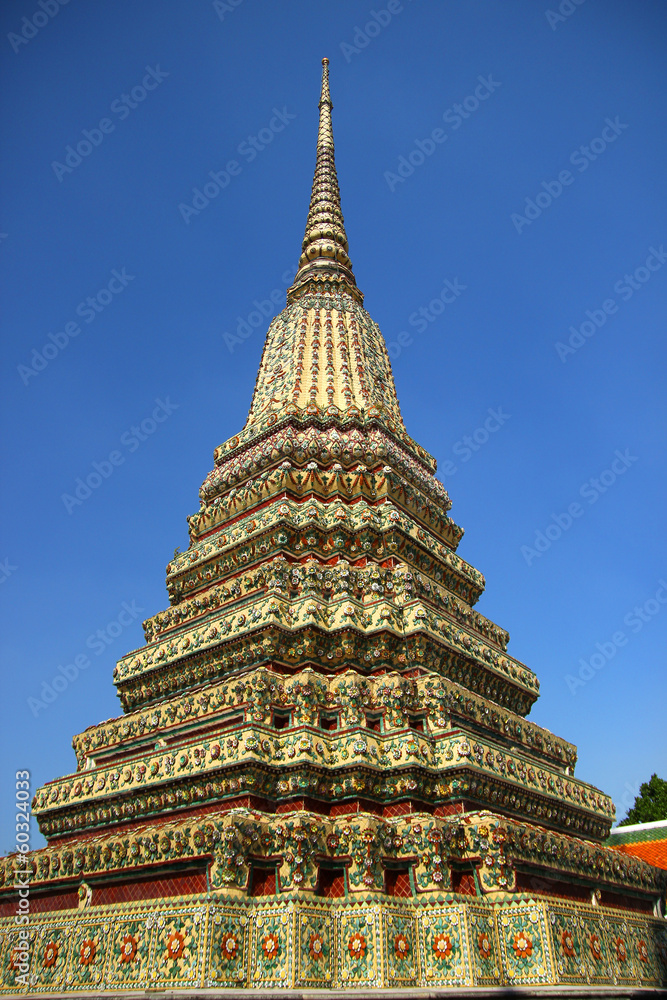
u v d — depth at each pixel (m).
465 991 13.52
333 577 22.25
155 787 18.39
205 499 29.30
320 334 31.98
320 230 39.12
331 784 17.36
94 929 15.75
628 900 21.70
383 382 32.62
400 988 13.92
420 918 15.16
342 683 18.86
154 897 15.91
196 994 12.45
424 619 21.03
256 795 16.70
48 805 21.19
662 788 45.75
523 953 15.07
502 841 16.12
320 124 45.62
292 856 14.96
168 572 26.73
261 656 19.95
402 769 17.33
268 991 12.75
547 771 21.03
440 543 26.72
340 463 26.28
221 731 17.95
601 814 22.97
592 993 14.76
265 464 26.73
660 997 17.27
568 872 18.38
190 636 22.39
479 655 23.20
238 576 23.88
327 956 14.25
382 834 15.84
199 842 15.10
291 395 28.86
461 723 19.92
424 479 29.03
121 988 14.41
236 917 14.12
